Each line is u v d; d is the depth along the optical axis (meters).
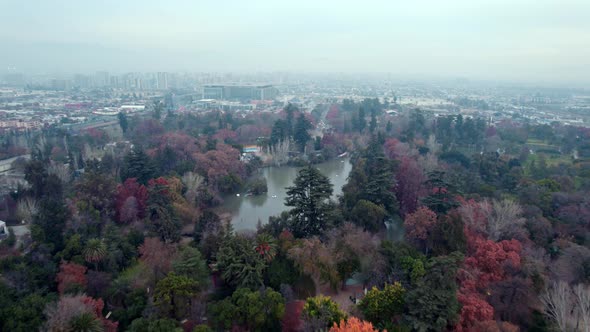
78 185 123.69
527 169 178.50
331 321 66.50
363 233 95.88
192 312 73.50
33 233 91.38
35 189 124.38
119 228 111.81
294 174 192.50
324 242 98.62
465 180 144.12
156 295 73.38
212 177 156.62
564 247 95.50
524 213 111.25
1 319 64.94
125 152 189.75
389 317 69.81
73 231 95.81
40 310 67.62
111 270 88.06
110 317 73.81
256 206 149.88
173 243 101.94
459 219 93.12
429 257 96.50
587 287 81.19
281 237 96.94
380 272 84.75
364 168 161.50
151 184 123.94
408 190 132.75
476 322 64.81
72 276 78.19
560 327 67.50
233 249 87.00
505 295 75.00
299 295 86.19
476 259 84.44
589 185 142.12
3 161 183.75
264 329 72.50
